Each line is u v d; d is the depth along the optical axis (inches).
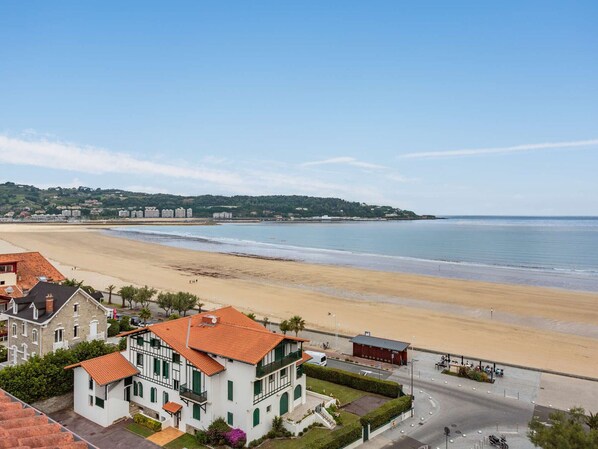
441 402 1891.0
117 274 5049.2
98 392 1647.4
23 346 2098.9
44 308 2086.6
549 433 1195.3
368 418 1576.0
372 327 3078.2
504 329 3056.1
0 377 1615.4
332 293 4163.4
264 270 5452.8
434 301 3858.3
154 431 1581.0
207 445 1476.4
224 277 4940.9
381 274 5206.7
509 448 1507.1
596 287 4463.6
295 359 1675.7
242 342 1582.2
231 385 1525.6
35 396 1672.0
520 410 1818.4
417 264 6107.3
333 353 2532.0
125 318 2888.8
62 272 5088.6
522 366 2319.1
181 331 1692.9
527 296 4045.3
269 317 3292.3
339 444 1440.7
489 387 2055.9
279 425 1576.0
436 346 2699.3
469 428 1662.2
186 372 1571.1
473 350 2630.4
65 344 2101.4
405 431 1636.3
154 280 4717.0
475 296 4050.2
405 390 2011.6
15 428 935.7
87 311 2218.3
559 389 2039.9
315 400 1818.4
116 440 1514.5
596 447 1090.7
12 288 2778.1
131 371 1715.1
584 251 7401.6
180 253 7160.4
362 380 2010.3
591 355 2554.1
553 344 2748.5
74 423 1640.0
